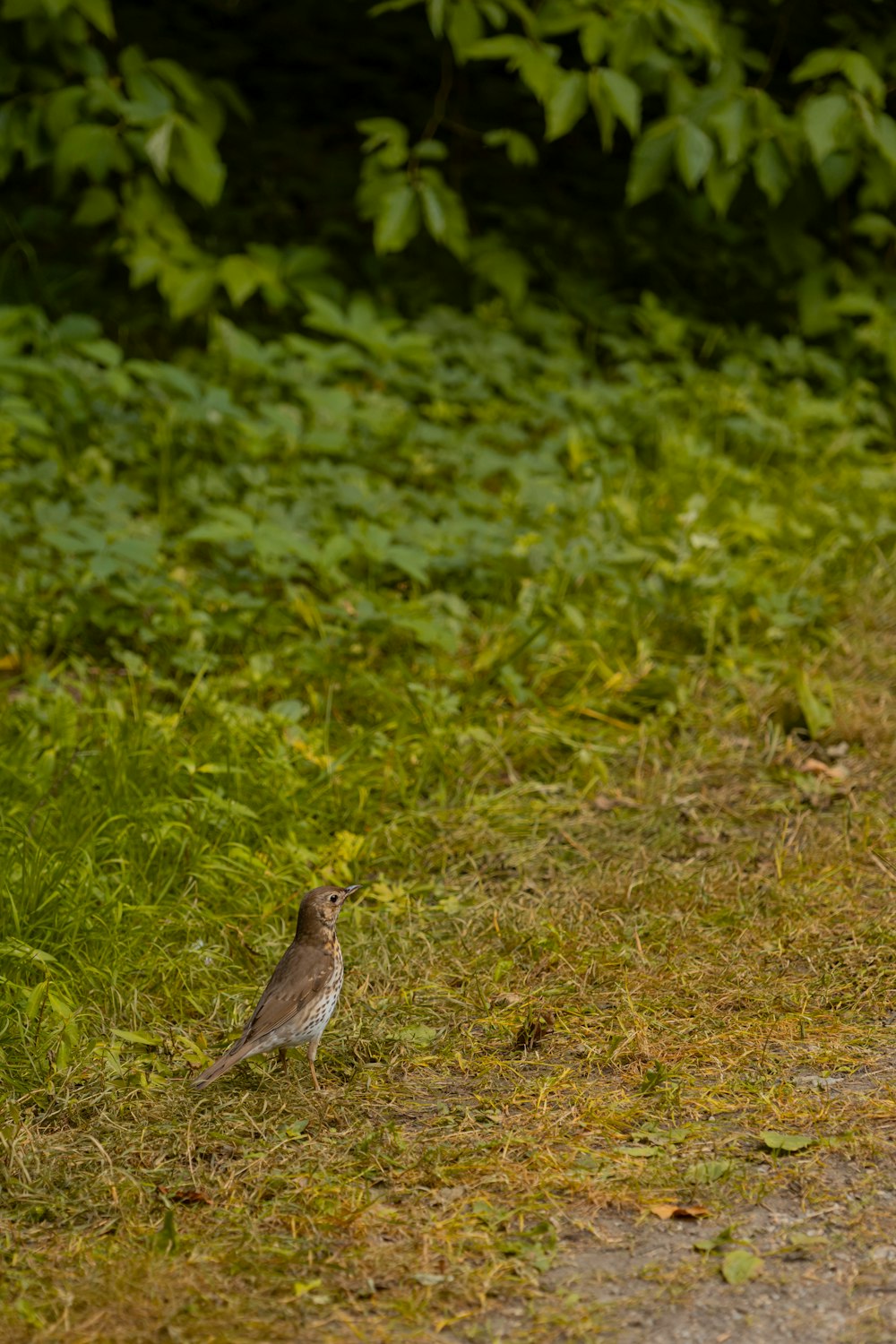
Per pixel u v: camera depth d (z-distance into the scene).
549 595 12.44
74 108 15.41
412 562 12.16
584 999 8.16
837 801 10.43
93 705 10.91
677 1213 6.22
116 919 8.46
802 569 13.33
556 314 17.53
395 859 9.78
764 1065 7.42
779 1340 5.51
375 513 13.22
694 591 12.48
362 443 14.92
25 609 12.08
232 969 8.50
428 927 9.00
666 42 15.98
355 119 20.72
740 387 16.41
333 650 11.72
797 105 17.59
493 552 12.86
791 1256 5.96
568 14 15.52
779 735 11.12
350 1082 7.47
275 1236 6.17
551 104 15.17
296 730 10.55
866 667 12.21
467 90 20.80
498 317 17.34
